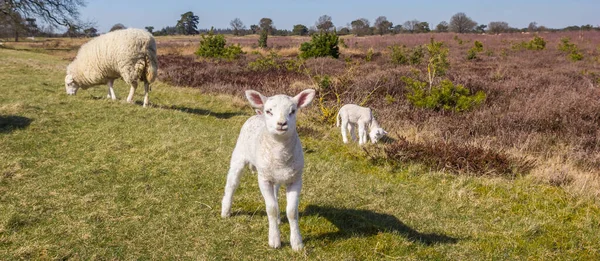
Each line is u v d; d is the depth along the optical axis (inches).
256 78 581.0
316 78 470.9
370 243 158.6
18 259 134.3
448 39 1776.6
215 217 171.3
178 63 807.7
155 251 144.6
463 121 336.2
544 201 207.9
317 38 958.4
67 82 396.2
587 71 674.2
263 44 1380.4
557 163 257.3
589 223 185.0
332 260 145.0
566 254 160.1
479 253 157.3
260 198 193.5
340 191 210.1
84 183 197.2
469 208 200.2
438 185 228.5
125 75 366.9
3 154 224.8
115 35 365.4
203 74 602.5
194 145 261.9
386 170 250.4
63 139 261.7
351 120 302.2
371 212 187.9
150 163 229.9
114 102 367.2
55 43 1556.3
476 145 279.3
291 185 146.9
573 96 387.5
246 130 160.7
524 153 280.2
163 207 178.5
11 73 524.1
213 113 387.2
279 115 131.0
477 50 1141.7
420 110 371.6
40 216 163.0
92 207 173.8
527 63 837.2
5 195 177.8
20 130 267.1
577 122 328.2
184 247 148.2
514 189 222.1
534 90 445.1
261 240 155.0
